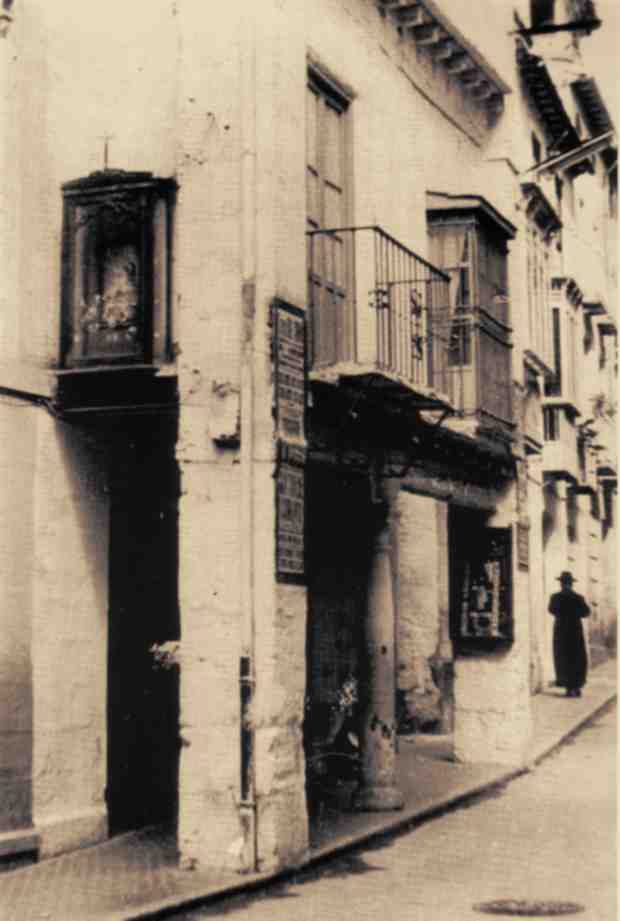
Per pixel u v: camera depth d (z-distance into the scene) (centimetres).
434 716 1928
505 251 1725
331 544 1588
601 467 3134
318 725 1559
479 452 1622
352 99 1413
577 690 2420
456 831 1298
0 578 1112
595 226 3061
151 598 1307
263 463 1111
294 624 1134
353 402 1251
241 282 1117
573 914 973
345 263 1390
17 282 1150
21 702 1125
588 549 3116
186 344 1125
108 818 1238
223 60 1134
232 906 997
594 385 3020
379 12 1483
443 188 1664
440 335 1559
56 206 1207
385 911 982
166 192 1191
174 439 1266
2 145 1152
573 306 2784
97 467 1218
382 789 1359
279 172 1154
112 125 1234
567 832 1291
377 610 1369
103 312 1188
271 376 1123
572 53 2798
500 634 1702
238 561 1100
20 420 1144
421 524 1930
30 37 1188
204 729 1095
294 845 1111
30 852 1115
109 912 941
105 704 1223
